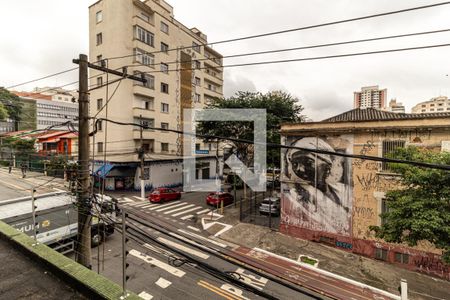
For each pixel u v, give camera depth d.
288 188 14.59
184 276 9.40
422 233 8.44
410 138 11.25
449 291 9.55
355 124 12.45
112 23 23.14
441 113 14.52
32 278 3.56
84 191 6.00
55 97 56.72
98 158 24.55
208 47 36.50
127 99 23.92
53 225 9.73
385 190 11.76
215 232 15.03
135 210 18.47
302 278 10.10
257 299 8.30
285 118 20.80
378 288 9.56
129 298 3.00
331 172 13.21
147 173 26.03
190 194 25.89
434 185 8.59
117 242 11.92
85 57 6.12
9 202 9.58
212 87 38.84
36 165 21.66
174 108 29.55
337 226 13.08
